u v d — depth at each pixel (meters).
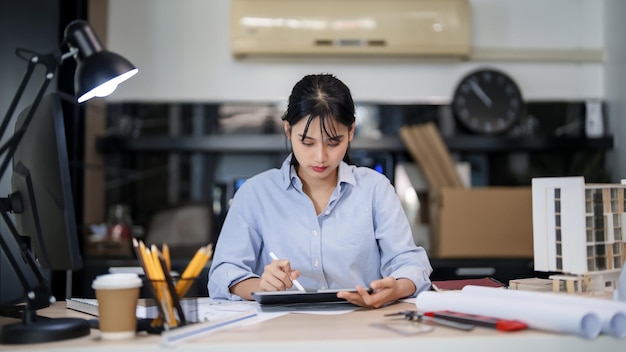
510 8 3.67
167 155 3.57
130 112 3.56
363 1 3.43
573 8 3.69
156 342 1.02
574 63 3.67
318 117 1.50
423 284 1.55
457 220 3.15
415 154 3.36
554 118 3.65
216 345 0.98
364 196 1.73
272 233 1.71
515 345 1.02
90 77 1.24
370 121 3.60
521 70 3.66
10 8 2.63
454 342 1.00
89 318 1.30
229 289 1.60
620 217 1.50
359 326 1.13
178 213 3.51
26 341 1.03
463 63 3.63
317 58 3.56
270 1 3.41
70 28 1.26
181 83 3.59
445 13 3.43
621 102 3.46
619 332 1.03
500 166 3.65
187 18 3.61
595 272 1.44
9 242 2.33
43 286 1.21
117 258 3.11
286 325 1.15
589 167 3.55
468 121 3.54
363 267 1.71
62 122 1.15
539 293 1.19
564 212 1.46
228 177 3.59
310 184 1.73
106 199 3.53
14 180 1.36
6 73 2.59
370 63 3.61
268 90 3.60
